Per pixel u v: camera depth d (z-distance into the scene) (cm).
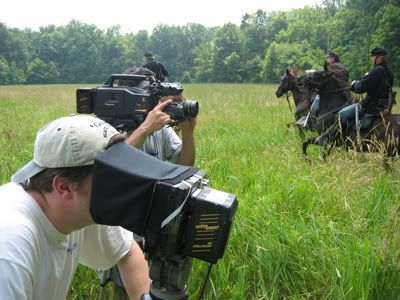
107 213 134
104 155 137
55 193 149
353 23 5375
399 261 328
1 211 142
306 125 836
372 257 320
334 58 926
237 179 541
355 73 4947
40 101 2161
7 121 1188
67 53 11319
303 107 928
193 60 10994
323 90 777
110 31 12769
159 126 242
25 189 155
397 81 4175
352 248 348
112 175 132
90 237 181
